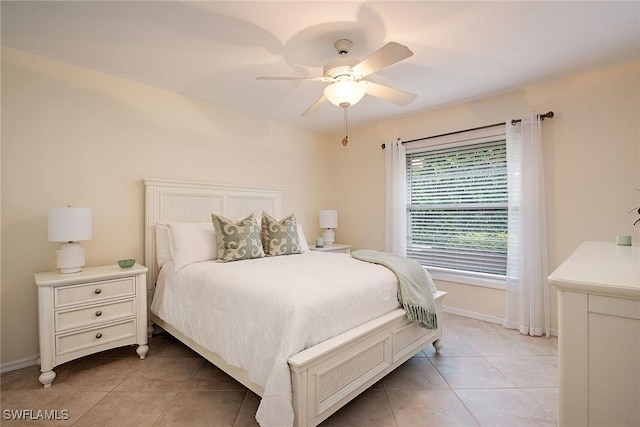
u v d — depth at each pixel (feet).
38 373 7.29
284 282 6.06
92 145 8.71
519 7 6.03
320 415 5.03
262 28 6.68
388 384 6.86
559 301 3.01
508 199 10.19
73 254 7.51
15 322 7.52
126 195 9.32
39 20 6.36
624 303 2.69
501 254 10.80
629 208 8.41
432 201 12.56
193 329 7.29
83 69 8.55
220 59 8.07
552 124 9.57
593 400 2.83
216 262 8.52
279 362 4.75
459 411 5.91
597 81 8.84
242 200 11.85
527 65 8.48
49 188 8.01
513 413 5.85
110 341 7.57
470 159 11.52
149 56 7.92
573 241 9.21
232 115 11.96
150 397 6.33
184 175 10.59
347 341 5.46
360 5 5.91
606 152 8.71
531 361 7.91
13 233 7.52
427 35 6.98
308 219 14.88
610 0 5.83
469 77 9.23
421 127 12.63
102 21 6.42
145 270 8.16
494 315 10.81
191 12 6.13
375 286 6.68
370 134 14.39
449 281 11.93
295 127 14.30
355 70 6.28
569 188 9.28
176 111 10.40
